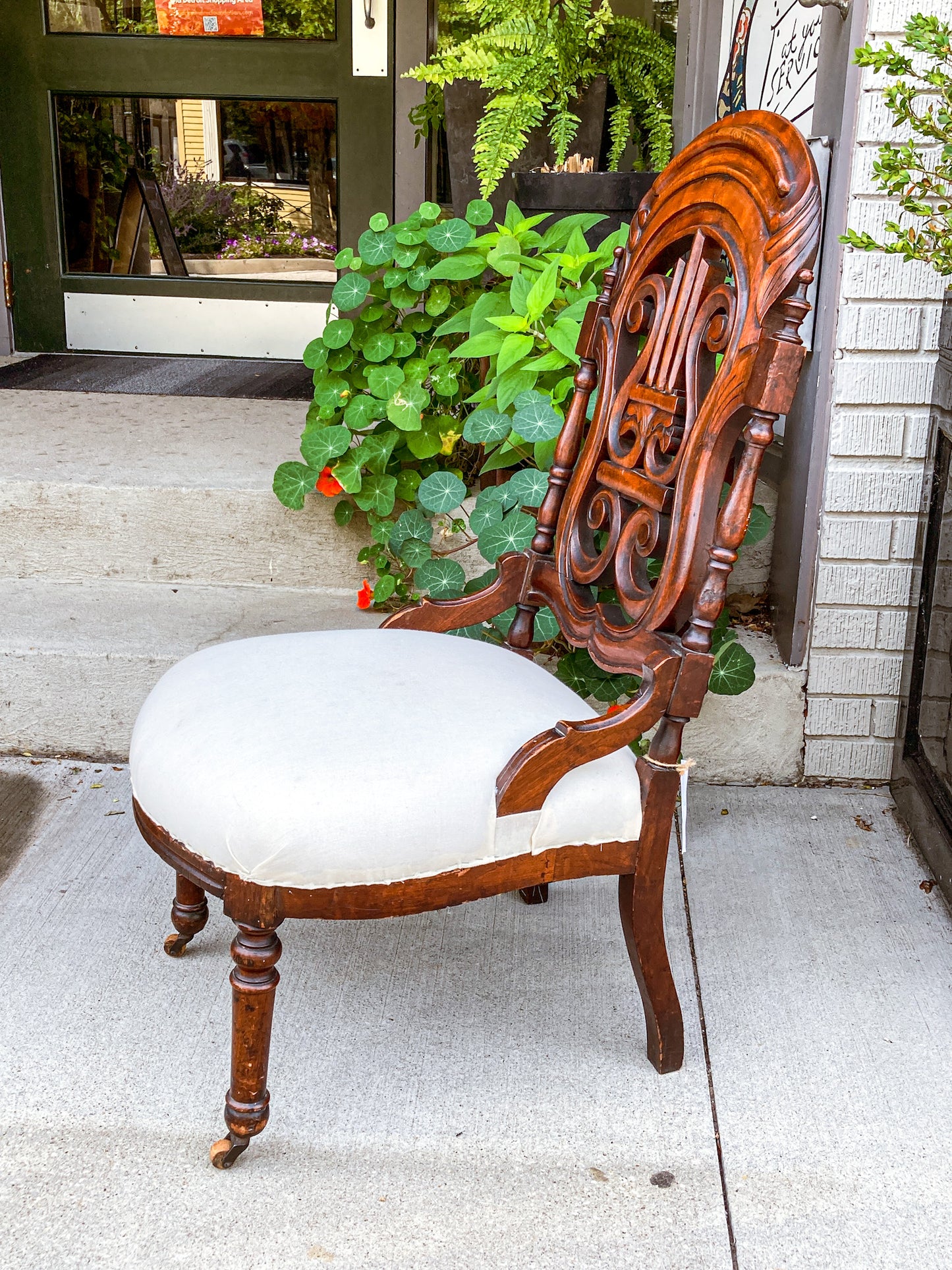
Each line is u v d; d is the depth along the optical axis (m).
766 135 1.12
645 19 3.32
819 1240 1.10
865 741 1.95
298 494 2.02
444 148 3.37
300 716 1.14
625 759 1.21
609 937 1.58
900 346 1.74
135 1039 1.36
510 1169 1.18
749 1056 1.35
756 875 1.72
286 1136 1.22
